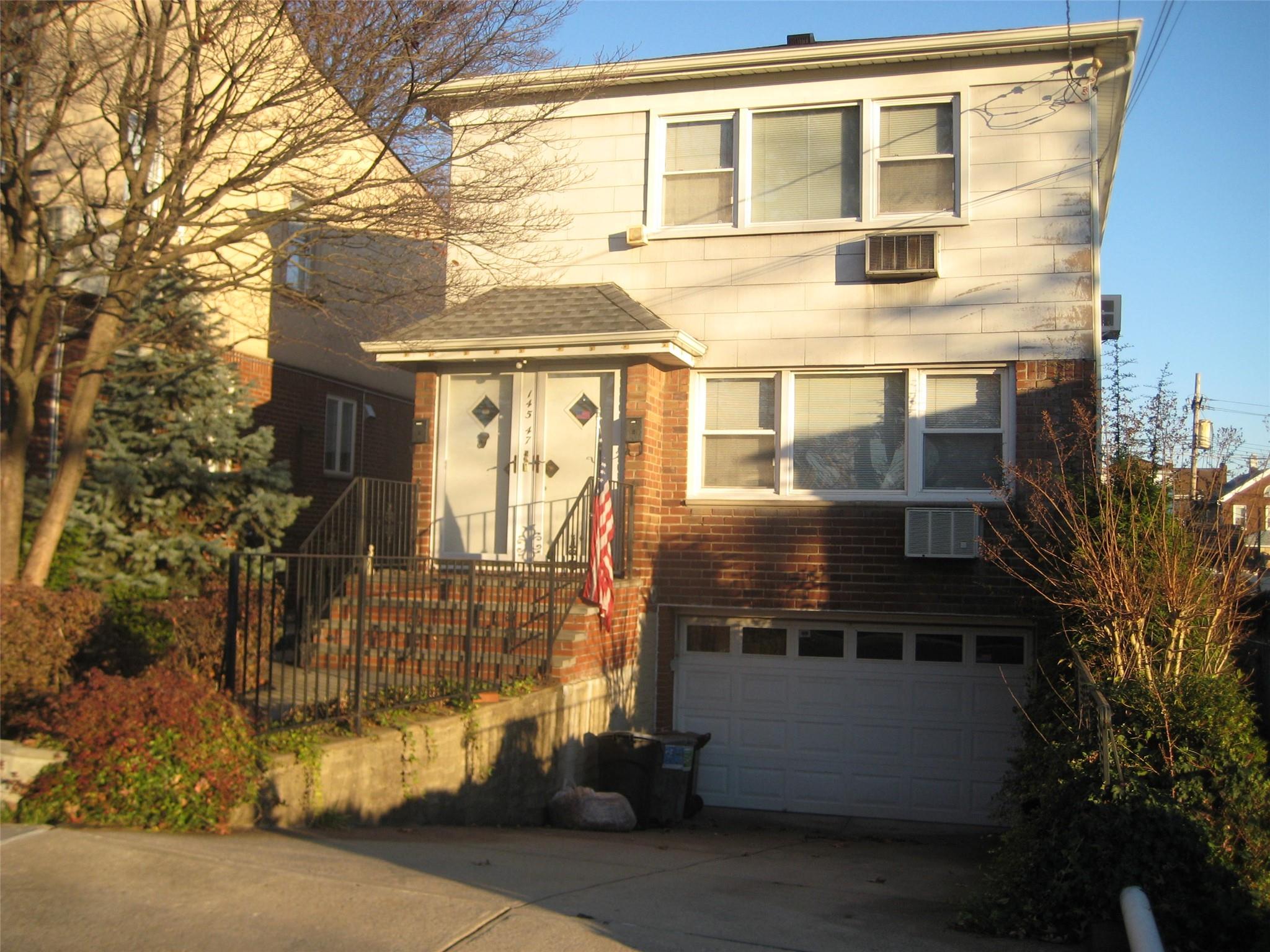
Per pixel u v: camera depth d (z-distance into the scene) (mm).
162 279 12414
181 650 9562
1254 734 8172
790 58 13016
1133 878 5770
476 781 9141
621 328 12430
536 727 10094
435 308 13781
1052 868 6176
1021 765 9250
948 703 12781
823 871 8766
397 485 12992
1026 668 12570
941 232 12672
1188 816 5980
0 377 12180
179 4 10797
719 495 13094
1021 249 12445
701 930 5707
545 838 9016
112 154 13414
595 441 12891
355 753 7781
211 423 12352
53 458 12859
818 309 12953
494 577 11727
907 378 12703
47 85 11242
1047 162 12469
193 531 12359
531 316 13086
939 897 7594
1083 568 9031
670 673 13266
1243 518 13273
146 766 6523
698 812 12734
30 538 11602
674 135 13680
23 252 10766
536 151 12758
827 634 13180
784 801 13109
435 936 5086
